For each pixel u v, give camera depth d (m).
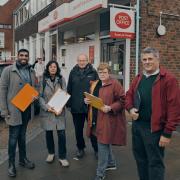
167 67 11.76
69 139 8.18
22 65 5.89
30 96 5.68
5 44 38.44
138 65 11.22
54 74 6.18
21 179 5.56
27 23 28.11
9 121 5.71
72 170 5.96
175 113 4.09
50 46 20.64
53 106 6.03
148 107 4.22
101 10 12.33
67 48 17.50
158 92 4.15
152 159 4.27
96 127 5.50
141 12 11.18
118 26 10.67
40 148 7.41
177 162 6.28
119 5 10.99
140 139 4.44
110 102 5.36
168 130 4.09
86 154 6.86
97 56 13.70
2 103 5.69
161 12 11.45
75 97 6.45
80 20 14.31
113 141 5.32
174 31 11.80
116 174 5.72
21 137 6.04
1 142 8.01
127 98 4.55
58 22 14.96
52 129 6.08
